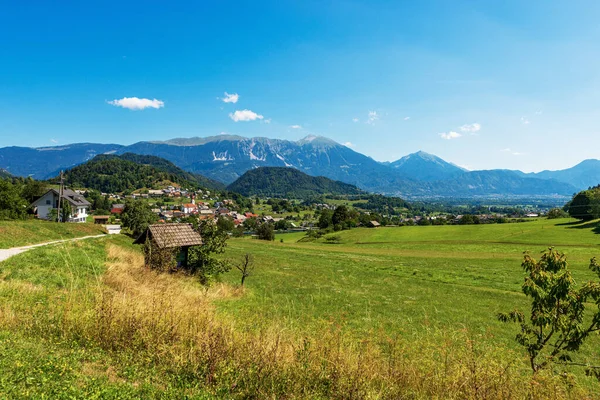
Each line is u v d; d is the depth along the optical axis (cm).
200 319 866
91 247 2506
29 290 1141
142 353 684
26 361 536
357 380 634
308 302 2516
